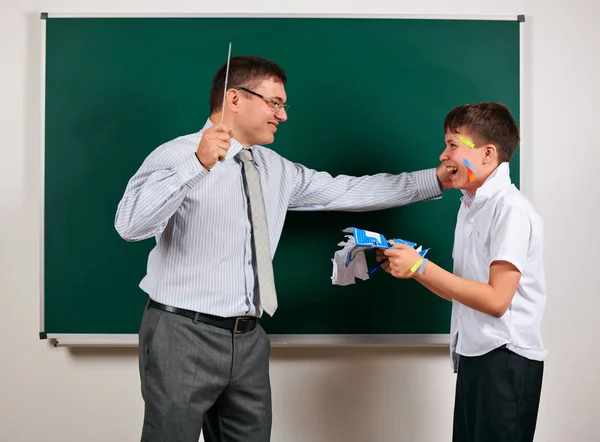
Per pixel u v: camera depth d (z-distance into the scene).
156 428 1.65
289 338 2.23
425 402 2.30
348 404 2.30
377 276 2.24
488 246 1.66
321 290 2.23
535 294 1.65
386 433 2.30
